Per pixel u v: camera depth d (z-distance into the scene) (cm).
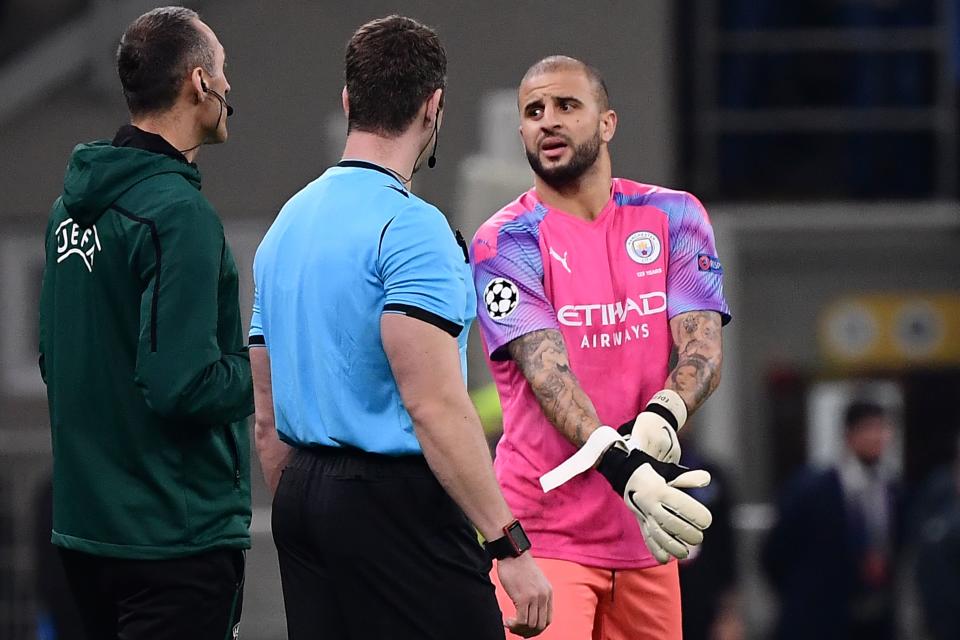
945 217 4109
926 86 4144
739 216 4119
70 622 2061
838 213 4125
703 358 1388
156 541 1312
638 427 1335
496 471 1455
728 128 4106
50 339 1347
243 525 1362
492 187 2655
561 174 1402
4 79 3838
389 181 1241
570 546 1416
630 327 1406
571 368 1402
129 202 1296
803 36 4116
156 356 1264
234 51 3822
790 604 2986
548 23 3834
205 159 3812
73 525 1328
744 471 4159
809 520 2980
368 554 1223
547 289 1409
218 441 1337
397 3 3822
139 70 1330
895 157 4150
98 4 3859
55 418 1335
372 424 1223
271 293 1273
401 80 1244
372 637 1231
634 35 3872
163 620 1321
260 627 2592
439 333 1195
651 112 3888
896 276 4181
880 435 3061
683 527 1288
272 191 3812
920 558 2959
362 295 1217
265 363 1327
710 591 2348
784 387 4178
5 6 4019
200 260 1280
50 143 3859
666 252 1423
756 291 4191
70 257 1327
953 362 4184
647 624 1448
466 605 1236
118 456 1315
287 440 1276
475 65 3825
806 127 4128
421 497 1227
